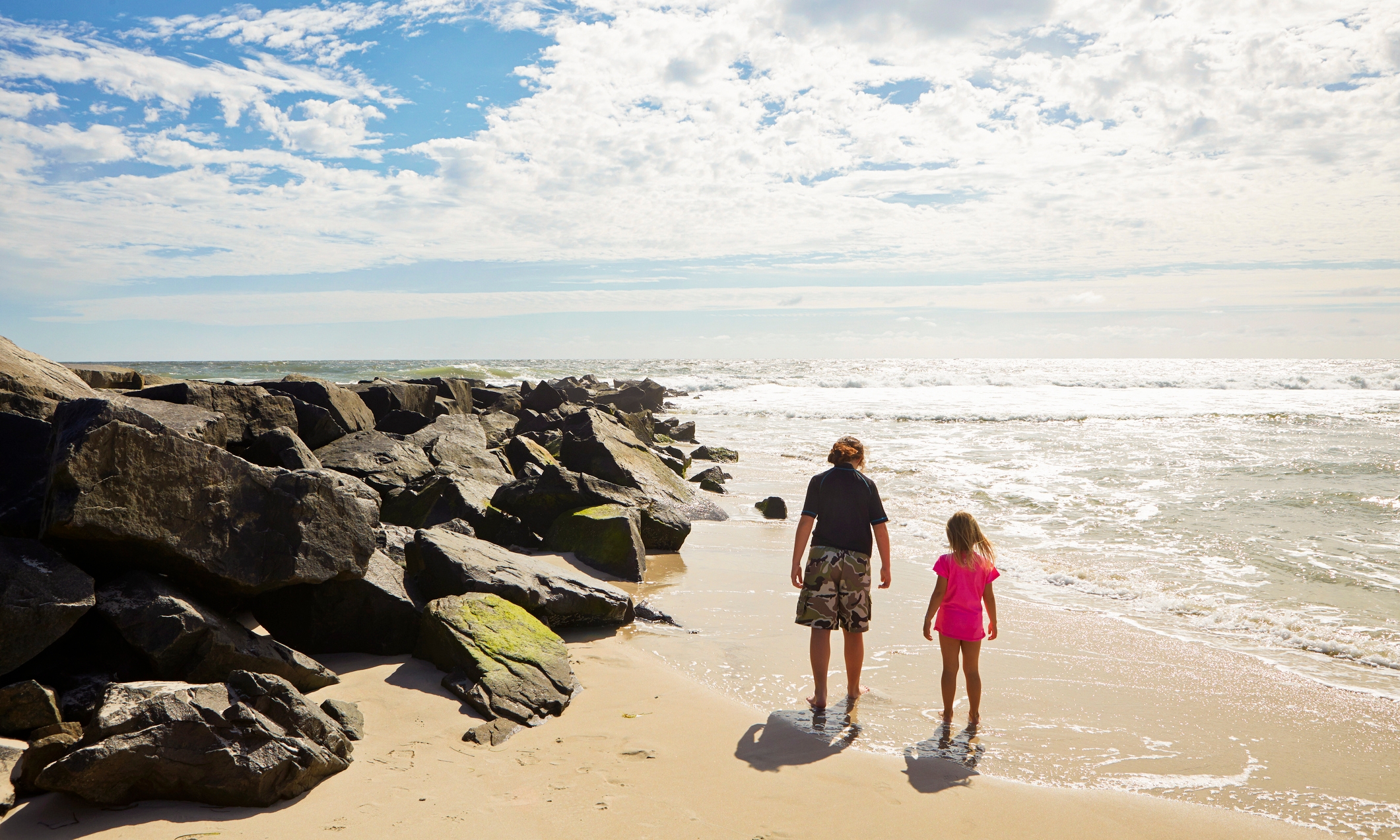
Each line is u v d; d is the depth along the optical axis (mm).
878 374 79750
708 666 6227
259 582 5098
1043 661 6504
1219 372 80188
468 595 6074
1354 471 17453
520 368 101125
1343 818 4109
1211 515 13102
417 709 4938
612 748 4602
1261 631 7426
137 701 3758
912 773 4426
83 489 4332
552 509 10227
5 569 4184
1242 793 4352
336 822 3602
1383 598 8547
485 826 3656
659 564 9750
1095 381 60312
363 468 10711
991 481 16656
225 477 5074
